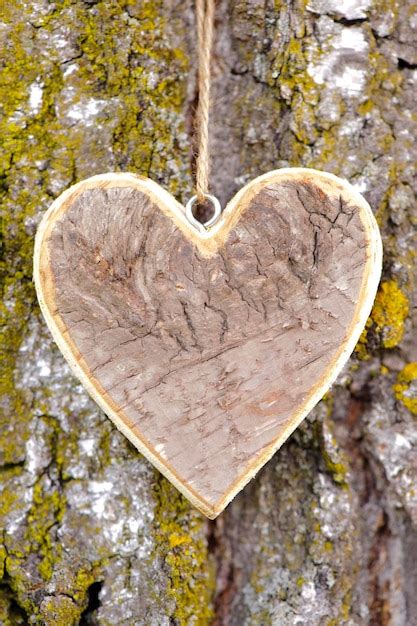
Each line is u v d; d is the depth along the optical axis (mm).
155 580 548
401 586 562
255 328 530
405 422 559
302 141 556
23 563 544
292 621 552
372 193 555
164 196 528
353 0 558
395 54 561
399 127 560
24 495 548
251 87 568
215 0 562
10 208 548
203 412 530
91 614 546
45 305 525
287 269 528
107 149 554
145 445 530
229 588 565
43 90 552
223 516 568
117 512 549
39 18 552
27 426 552
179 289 528
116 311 527
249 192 529
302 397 531
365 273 528
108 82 557
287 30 559
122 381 528
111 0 558
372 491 563
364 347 559
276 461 568
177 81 564
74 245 524
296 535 561
